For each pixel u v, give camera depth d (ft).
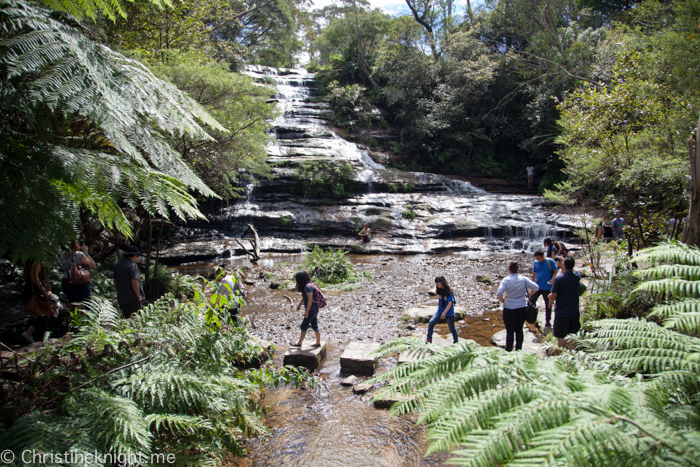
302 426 15.26
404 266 48.44
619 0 91.35
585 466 3.14
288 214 64.03
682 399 5.28
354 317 29.68
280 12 125.59
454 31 104.42
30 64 5.24
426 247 57.41
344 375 19.83
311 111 94.17
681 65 29.73
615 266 25.62
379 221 63.10
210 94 34.58
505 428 3.84
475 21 103.86
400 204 67.72
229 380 10.51
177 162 6.98
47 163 5.80
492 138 99.86
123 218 6.72
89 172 5.92
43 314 19.34
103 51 6.70
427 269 46.52
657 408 4.21
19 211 5.36
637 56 32.78
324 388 18.26
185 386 8.87
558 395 4.20
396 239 59.98
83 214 13.08
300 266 47.19
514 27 94.79
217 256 52.75
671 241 8.95
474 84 90.07
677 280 7.18
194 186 6.94
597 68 60.95
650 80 30.78
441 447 4.10
